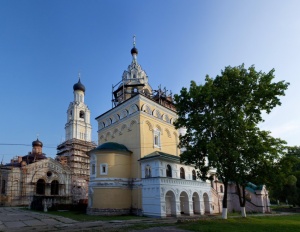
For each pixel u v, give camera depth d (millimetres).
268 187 27484
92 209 32125
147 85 46938
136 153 35406
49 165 61250
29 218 27438
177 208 32000
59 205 39844
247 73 25453
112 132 41500
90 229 18906
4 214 32656
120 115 40625
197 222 22484
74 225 21703
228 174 24266
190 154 25734
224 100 25594
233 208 46062
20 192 56125
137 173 34312
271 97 23953
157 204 29875
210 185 40281
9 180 55469
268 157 24672
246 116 25453
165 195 30688
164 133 40875
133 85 44688
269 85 24188
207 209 38594
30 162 65125
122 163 34688
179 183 33500
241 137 23781
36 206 42812
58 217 28406
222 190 46000
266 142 24672
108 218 27781
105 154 34094
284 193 53312
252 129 24625
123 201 32938
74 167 69125
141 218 28141
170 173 33281
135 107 37781
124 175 34406
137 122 36531
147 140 36750
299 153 46312
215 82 26578
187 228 19156
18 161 66688
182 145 27938
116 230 18250
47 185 59906
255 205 45219
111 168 33656
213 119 24688
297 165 48156
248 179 24953
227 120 24203
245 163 24062
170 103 48000
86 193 64500
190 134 26766
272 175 24250
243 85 24594
